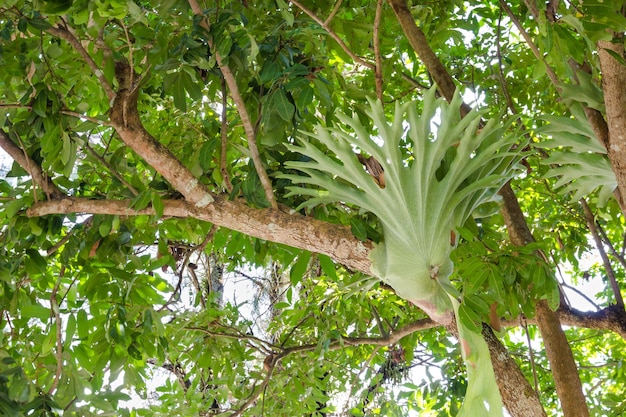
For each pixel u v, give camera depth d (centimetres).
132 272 362
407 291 271
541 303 328
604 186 342
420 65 595
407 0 438
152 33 328
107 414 292
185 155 391
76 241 353
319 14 356
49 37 342
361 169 261
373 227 291
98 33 316
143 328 354
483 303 255
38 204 324
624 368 558
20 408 276
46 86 308
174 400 548
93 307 343
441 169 268
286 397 539
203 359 511
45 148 312
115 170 357
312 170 280
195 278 673
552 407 670
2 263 329
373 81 466
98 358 335
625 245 476
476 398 248
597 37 243
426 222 263
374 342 528
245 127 293
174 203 309
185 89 324
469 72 538
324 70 357
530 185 585
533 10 276
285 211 308
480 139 252
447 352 583
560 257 614
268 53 303
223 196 308
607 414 545
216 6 301
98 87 381
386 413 590
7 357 293
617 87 258
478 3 504
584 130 300
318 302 558
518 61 502
